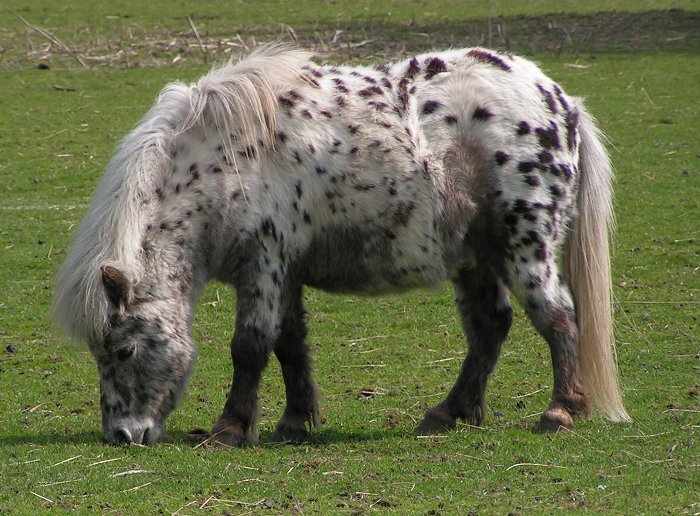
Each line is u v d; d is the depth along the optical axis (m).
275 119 11.25
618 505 9.26
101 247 10.61
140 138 11.12
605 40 36.38
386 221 11.60
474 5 44.00
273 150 11.23
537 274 11.72
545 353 14.87
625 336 15.08
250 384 11.20
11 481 9.88
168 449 10.73
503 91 11.79
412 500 9.44
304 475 10.08
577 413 11.69
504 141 11.65
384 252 11.72
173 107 11.31
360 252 11.70
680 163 23.20
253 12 42.62
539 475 10.07
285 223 11.24
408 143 11.59
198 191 11.01
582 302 12.03
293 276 11.48
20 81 31.42
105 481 9.85
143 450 10.66
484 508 9.22
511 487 9.75
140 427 10.79
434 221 11.68
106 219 10.70
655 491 9.59
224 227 11.08
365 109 11.62
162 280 10.83
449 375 14.08
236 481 9.88
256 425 11.39
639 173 22.66
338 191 11.45
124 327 10.59
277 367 14.63
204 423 12.34
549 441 11.12
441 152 11.65
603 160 12.29
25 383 13.79
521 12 42.22
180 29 38.91
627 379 13.49
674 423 11.77
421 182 11.59
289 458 10.61
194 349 11.14
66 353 14.98
